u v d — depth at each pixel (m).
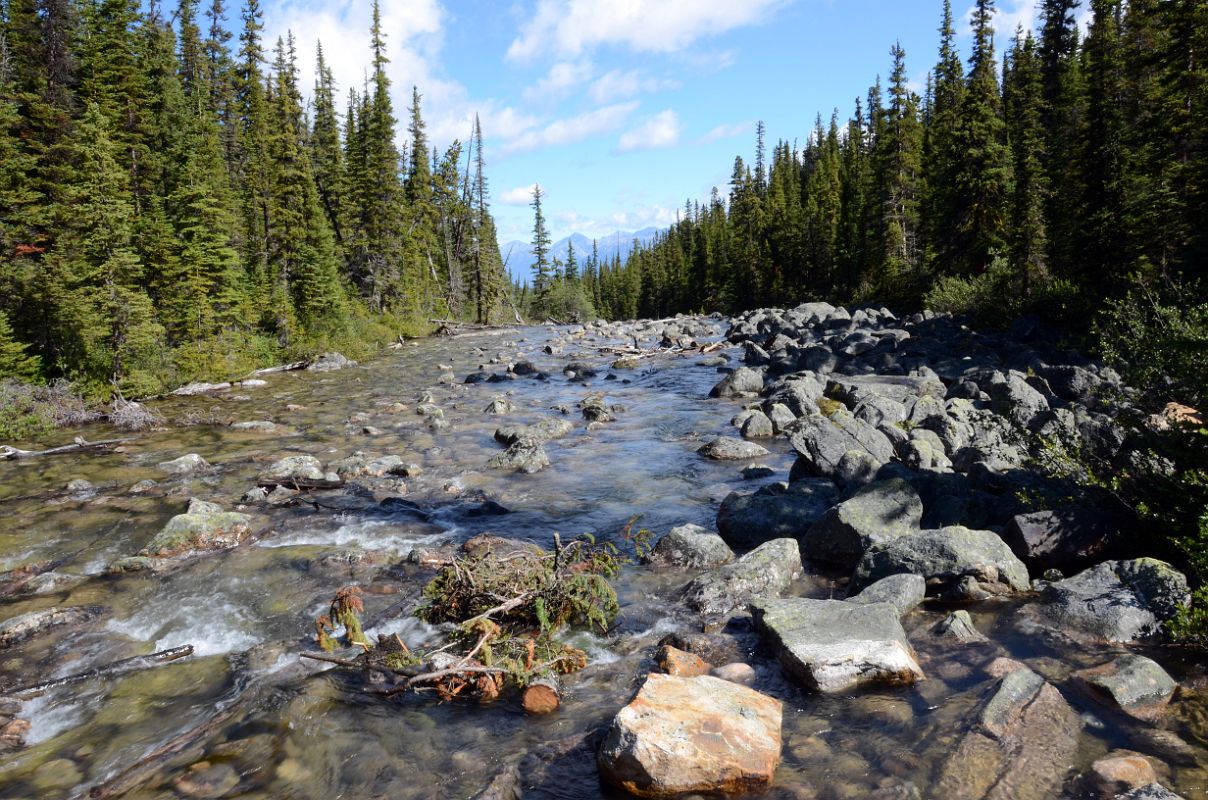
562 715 5.81
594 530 10.73
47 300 23.73
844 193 81.69
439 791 4.88
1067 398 16.95
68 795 5.07
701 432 17.50
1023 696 5.28
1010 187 39.41
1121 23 43.69
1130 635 6.16
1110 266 26.95
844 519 8.82
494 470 14.33
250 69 47.69
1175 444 7.42
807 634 6.38
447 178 68.12
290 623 7.81
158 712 6.16
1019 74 54.25
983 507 9.21
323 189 55.34
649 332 52.22
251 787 5.02
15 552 10.27
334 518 11.37
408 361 37.72
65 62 35.75
